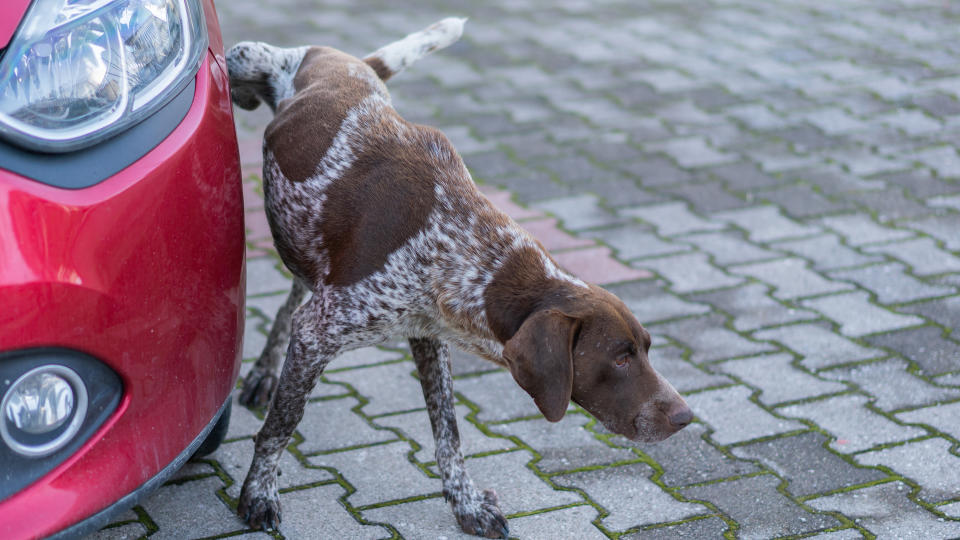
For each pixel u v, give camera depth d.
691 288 4.85
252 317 4.61
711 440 3.70
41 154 2.37
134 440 2.53
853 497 3.34
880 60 8.00
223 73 3.07
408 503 3.36
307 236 3.23
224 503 3.33
